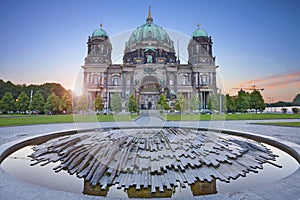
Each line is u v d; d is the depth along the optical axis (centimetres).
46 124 1402
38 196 218
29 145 613
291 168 399
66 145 524
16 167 411
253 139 694
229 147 489
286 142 557
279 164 421
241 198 213
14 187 239
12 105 4519
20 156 486
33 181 340
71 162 403
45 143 611
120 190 290
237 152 458
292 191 229
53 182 333
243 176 350
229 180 330
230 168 371
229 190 297
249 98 4591
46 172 375
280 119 2050
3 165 422
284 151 532
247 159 432
